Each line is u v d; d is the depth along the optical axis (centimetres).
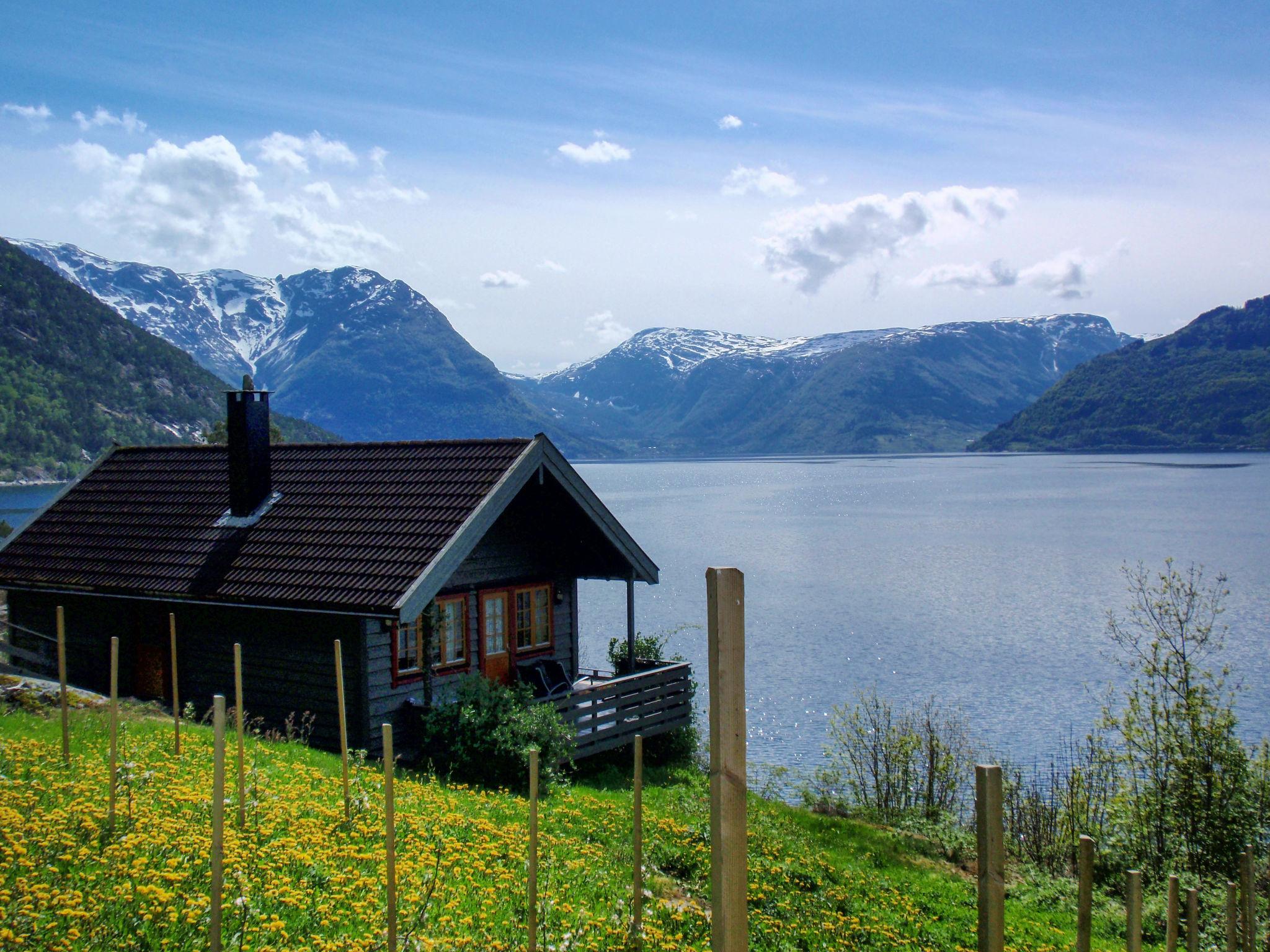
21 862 890
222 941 810
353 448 2392
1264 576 7688
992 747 3609
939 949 1340
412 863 1070
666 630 5978
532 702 1983
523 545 2345
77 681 2320
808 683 4684
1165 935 1712
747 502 18375
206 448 2605
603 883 1195
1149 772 2053
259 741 1714
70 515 2516
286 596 1977
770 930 1248
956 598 7144
